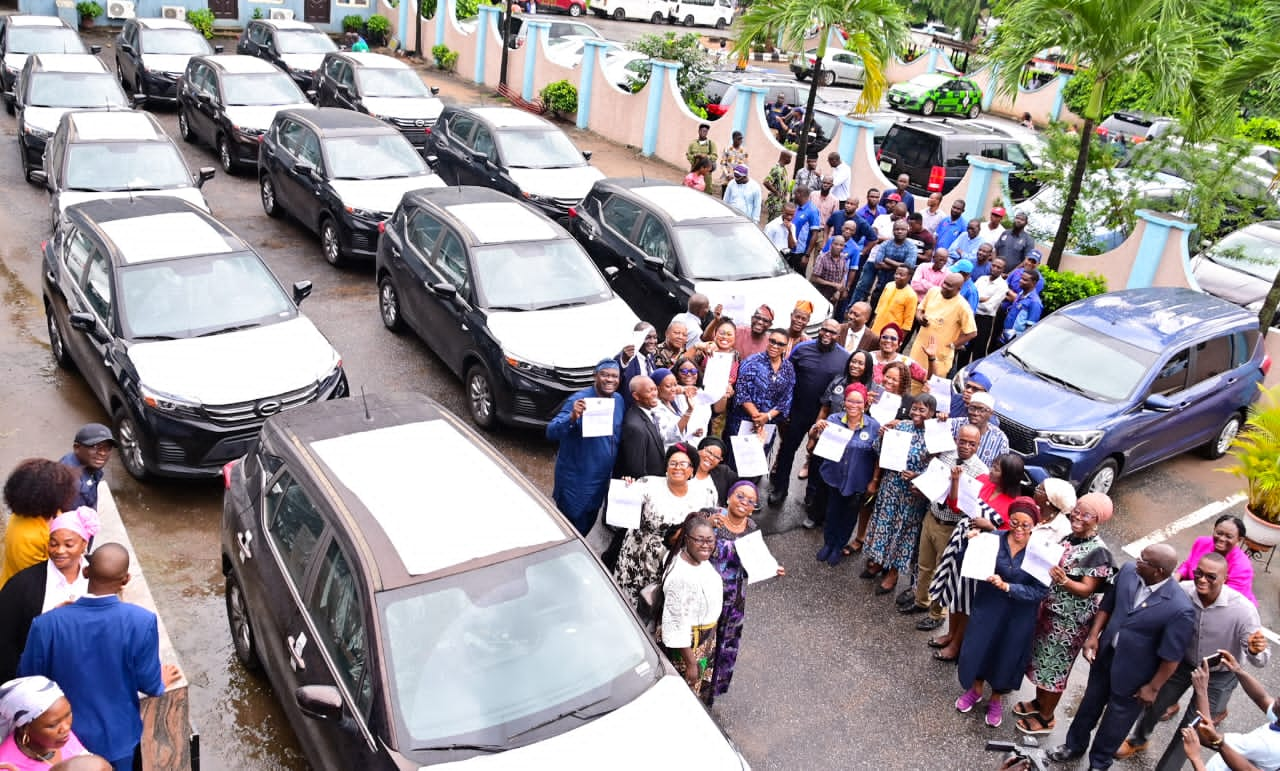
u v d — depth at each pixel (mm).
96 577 4520
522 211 11516
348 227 13414
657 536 6441
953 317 10602
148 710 5074
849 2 16422
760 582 8219
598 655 5195
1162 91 13133
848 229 13156
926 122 20000
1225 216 16859
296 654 5340
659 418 7531
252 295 9250
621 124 22484
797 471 10188
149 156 12805
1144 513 10070
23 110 15953
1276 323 14164
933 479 7188
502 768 4574
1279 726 5078
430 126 18828
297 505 5699
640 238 12203
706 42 36625
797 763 6367
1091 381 9992
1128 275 14531
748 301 11180
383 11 31750
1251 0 13594
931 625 7809
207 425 7996
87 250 9484
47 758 3977
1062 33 13539
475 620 5012
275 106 17969
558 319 10062
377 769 4582
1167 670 6008
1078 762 6707
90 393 9844
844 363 8820
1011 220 16203
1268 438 9461
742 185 14523
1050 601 6527
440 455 5965
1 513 7676
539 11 37188
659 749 4828
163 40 21609
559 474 7516
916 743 6664
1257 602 8758
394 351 11594
